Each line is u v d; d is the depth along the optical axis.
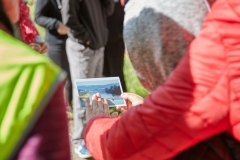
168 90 1.33
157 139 1.35
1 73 1.04
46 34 4.31
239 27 1.30
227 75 1.29
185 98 1.31
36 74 1.04
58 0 4.09
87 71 3.98
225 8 1.33
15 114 1.02
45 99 1.04
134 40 1.49
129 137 1.38
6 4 1.18
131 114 1.38
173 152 1.36
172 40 1.42
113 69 4.73
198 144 1.39
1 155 1.01
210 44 1.31
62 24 4.14
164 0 1.44
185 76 1.32
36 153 1.03
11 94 1.03
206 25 1.35
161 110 1.33
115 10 4.46
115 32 4.56
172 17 1.42
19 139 1.02
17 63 1.05
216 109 1.29
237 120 1.30
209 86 1.30
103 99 1.97
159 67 1.47
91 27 3.86
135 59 1.53
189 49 1.35
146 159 1.38
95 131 1.62
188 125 1.31
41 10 4.14
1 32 1.11
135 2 1.54
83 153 4.00
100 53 4.08
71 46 3.97
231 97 1.29
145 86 1.59
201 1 1.43
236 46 1.30
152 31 1.44
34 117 1.03
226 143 1.39
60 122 1.08
